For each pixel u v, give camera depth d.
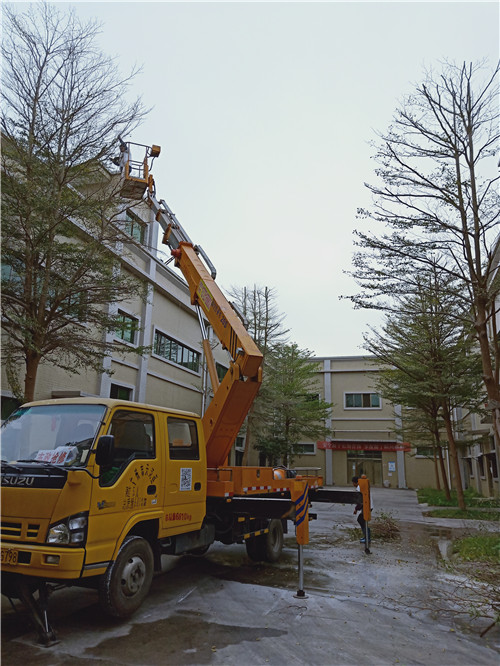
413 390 18.09
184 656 4.54
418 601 6.45
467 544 10.05
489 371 10.11
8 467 5.14
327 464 37.41
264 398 26.45
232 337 7.65
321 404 31.30
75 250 10.16
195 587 6.80
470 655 4.77
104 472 5.22
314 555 9.38
